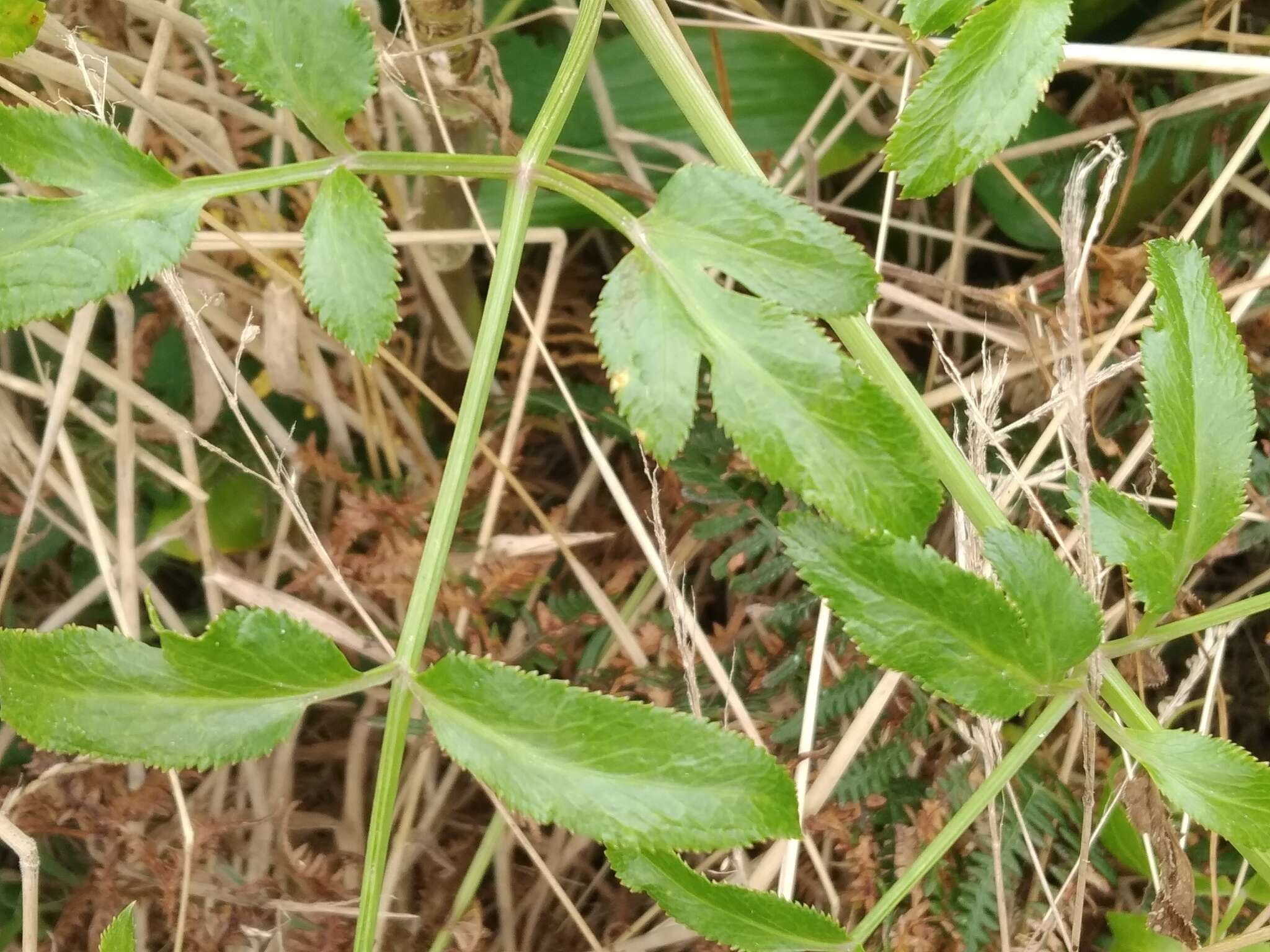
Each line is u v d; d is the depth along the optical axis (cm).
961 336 40
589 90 39
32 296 20
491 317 21
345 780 41
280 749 39
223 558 40
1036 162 39
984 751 29
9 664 19
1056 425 33
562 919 37
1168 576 22
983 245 39
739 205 21
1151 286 34
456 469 21
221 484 40
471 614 37
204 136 36
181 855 35
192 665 20
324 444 42
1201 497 22
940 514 37
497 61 32
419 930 36
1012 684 22
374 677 20
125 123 37
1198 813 21
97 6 35
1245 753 21
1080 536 29
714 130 24
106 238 20
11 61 29
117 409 38
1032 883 33
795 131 38
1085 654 22
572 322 42
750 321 20
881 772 33
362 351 21
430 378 42
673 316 20
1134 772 27
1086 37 40
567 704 20
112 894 36
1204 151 38
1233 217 38
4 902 38
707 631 40
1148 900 32
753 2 34
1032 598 21
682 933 33
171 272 27
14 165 20
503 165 21
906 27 32
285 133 37
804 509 35
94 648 20
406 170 21
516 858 38
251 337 28
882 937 32
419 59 31
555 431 42
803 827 32
